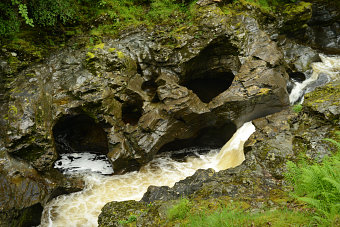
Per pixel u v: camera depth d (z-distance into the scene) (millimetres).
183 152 10203
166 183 8562
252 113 9781
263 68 9852
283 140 7051
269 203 5020
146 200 6293
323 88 7992
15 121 7613
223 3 11336
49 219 7238
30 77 8523
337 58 13023
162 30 10648
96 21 10656
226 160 9320
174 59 9953
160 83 9828
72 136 9727
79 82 8820
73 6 10414
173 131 9250
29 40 9453
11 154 7480
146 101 9445
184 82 10672
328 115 6820
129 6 11391
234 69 10445
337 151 6035
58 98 8695
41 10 9266
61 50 9781
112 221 5594
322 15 14133
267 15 12086
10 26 8805
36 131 7754
